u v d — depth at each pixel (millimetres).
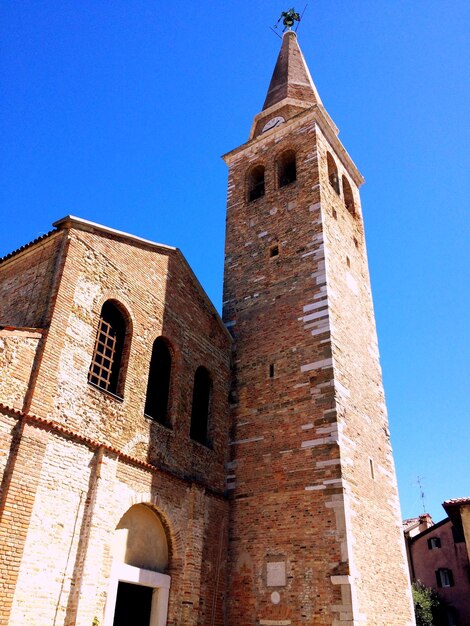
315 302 21422
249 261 24844
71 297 15719
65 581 12945
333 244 23766
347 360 21000
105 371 16688
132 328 17812
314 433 18656
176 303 20469
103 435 15406
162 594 15945
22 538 12266
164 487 16938
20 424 13117
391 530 19844
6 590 11625
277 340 21672
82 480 14203
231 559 18312
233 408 21375
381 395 23422
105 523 14320
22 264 17250
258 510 18547
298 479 18188
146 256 19578
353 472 18266
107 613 13844
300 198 24859
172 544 16719
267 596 16953
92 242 17188
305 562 16688
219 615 17266
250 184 28312
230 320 23766
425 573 46062
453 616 43312
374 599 16766
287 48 35312
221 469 19953
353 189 29547
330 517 16891
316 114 26953
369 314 25281
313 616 15805
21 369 13680
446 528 46656
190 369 20156
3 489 12305
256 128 31172
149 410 18141
